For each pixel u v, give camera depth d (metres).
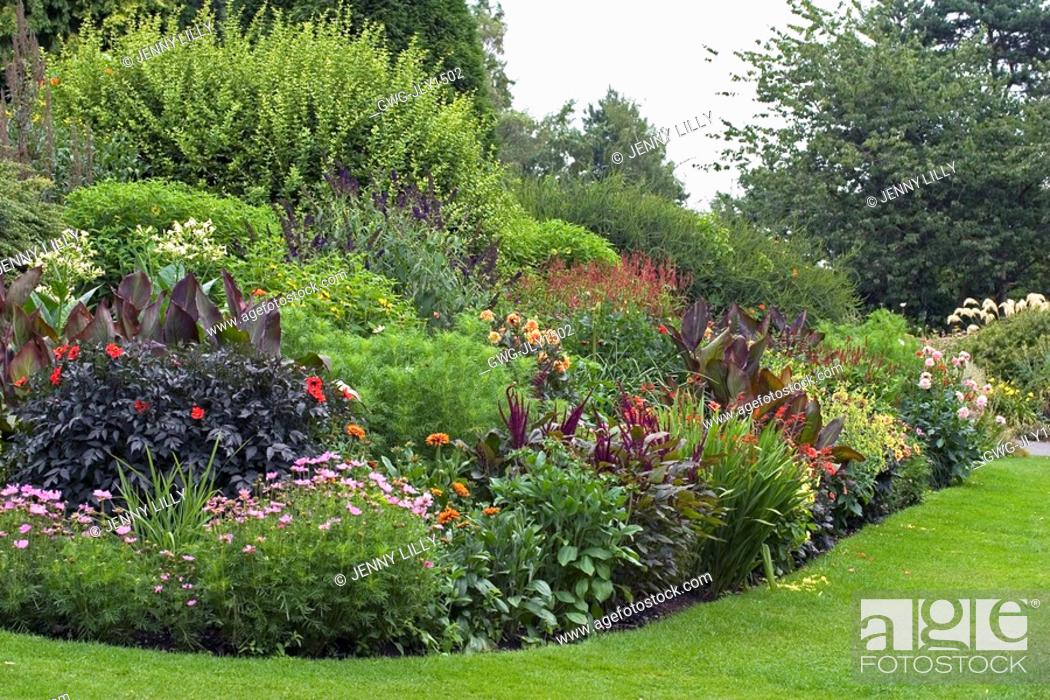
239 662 4.88
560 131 47.19
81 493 5.88
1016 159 28.72
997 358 20.22
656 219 18.86
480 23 46.31
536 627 5.89
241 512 5.38
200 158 13.05
